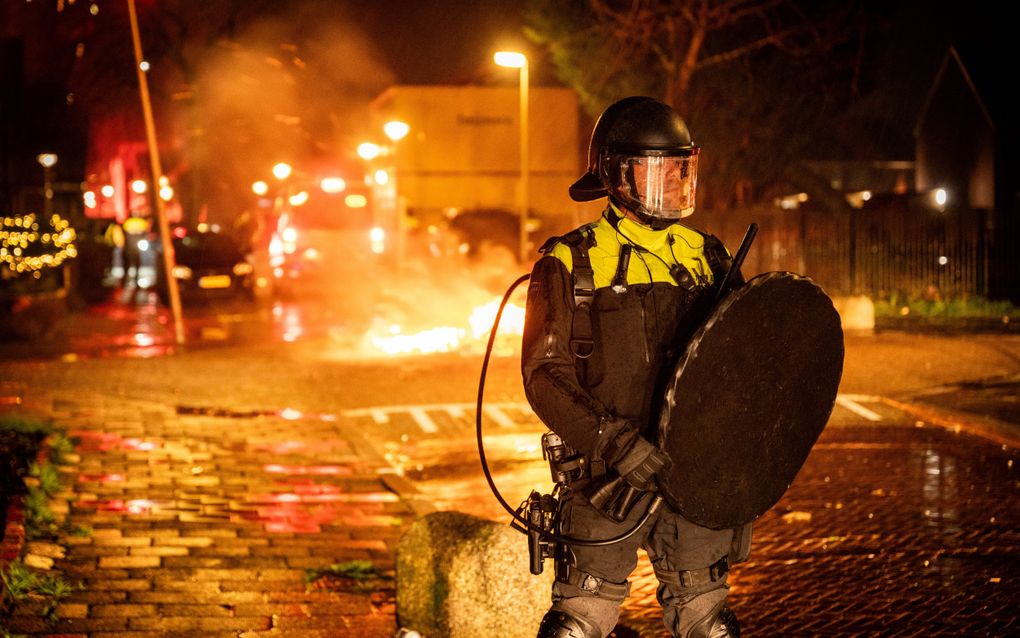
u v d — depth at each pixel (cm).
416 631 526
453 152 3188
